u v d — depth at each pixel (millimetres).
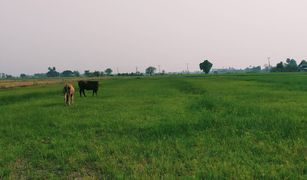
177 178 7461
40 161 9211
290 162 8398
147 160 9086
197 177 7422
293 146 9711
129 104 22188
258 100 22078
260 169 7828
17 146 10844
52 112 18641
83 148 10578
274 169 7852
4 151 10289
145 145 10461
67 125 14391
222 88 36688
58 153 9867
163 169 8109
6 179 7824
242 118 13914
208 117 14266
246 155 9062
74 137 12141
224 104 19000
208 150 9758
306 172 7668
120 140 11242
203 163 8531
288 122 12602
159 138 11375
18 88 52625
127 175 7832
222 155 9164
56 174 8289
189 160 8773
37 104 23703
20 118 16750
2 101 28234
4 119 16531
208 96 23531
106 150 10070
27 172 8406
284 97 24031
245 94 27469
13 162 9297
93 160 9234
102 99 26625
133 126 13562
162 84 53562
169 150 9742
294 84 41656
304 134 11125
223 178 7359
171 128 12594
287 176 7316
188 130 12328
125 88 43219
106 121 14977
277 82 48219
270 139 10633
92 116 16719
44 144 11117
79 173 8219
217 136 11406
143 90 37969
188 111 17719
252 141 10586
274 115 14422
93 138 11859
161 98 26500
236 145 10164
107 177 7887
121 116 16375
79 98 28281
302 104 19188
